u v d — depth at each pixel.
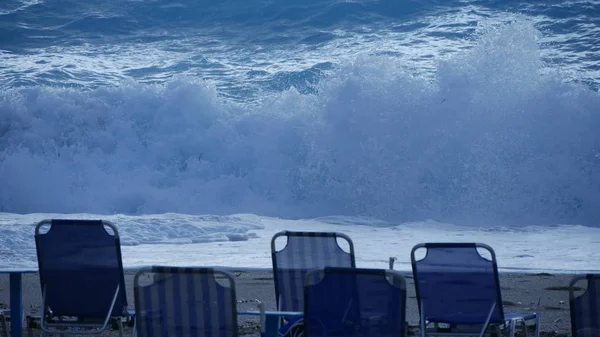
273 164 62.59
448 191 57.91
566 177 57.34
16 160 63.44
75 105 66.56
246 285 29.97
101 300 18.25
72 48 97.88
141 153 65.00
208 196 61.72
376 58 63.50
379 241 44.19
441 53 85.75
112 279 18.19
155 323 14.32
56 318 21.05
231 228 46.22
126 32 102.38
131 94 67.44
